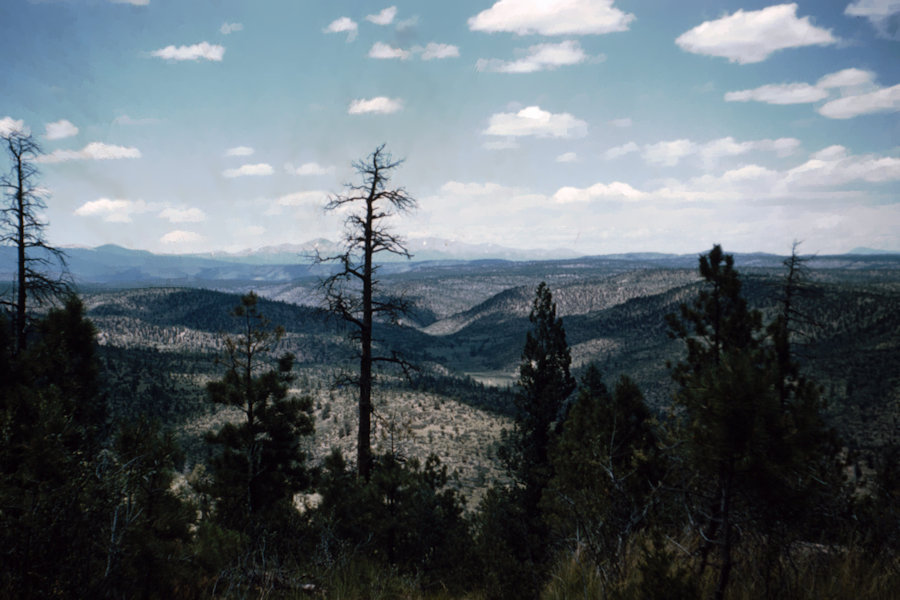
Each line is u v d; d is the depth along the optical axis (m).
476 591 7.37
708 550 3.72
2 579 3.18
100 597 3.36
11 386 7.48
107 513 3.69
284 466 13.84
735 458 3.43
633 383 9.33
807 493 3.45
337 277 14.47
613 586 3.60
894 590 3.56
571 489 7.14
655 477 4.90
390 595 6.43
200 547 4.61
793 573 3.81
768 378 3.47
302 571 6.46
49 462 3.66
